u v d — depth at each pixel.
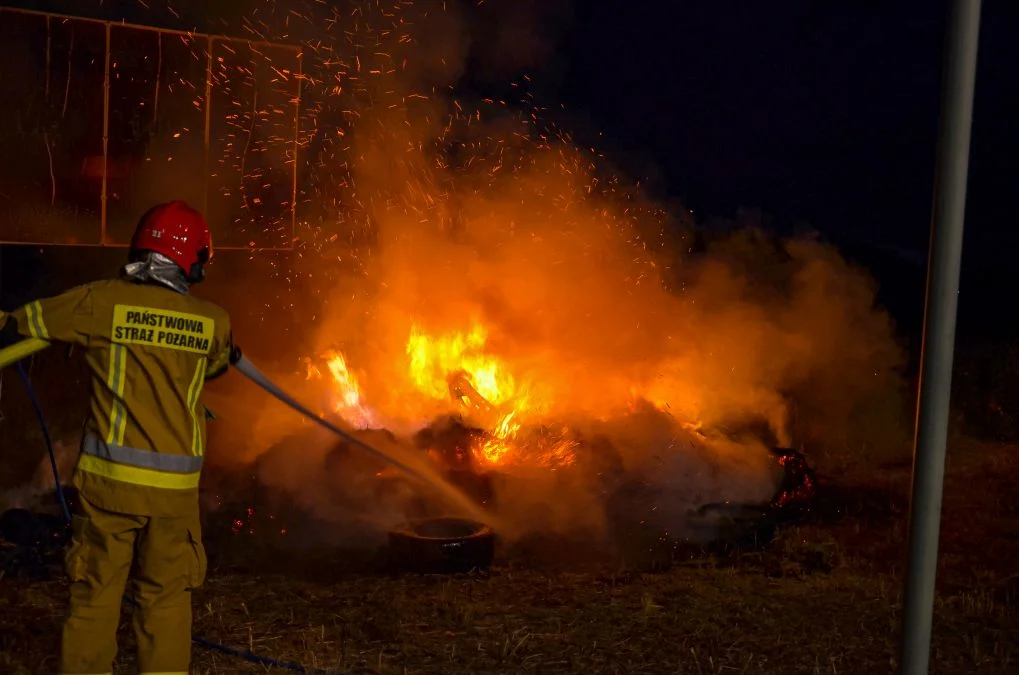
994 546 7.78
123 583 4.29
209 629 5.66
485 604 6.24
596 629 5.89
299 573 6.74
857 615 6.21
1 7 9.68
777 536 7.62
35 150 9.92
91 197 10.22
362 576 6.70
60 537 6.78
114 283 4.36
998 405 11.70
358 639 5.62
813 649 5.68
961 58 3.11
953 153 3.13
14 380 9.59
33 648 5.32
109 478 4.19
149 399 4.28
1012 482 9.52
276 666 5.24
